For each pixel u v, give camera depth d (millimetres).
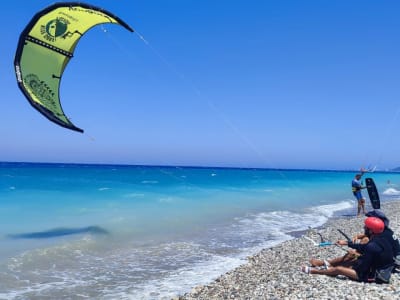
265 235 15953
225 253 12703
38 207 20312
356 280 7898
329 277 8266
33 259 11039
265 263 11172
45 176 44844
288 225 18719
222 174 76500
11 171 55500
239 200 27938
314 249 12633
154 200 24953
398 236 12453
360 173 21047
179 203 24266
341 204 29453
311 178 73750
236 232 16438
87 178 44625
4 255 11219
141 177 51531
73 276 9859
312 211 24422
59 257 11453
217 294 8398
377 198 10383
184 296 8406
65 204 21688
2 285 8969
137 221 17516
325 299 6859
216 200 26938
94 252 12234
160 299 8406
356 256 8445
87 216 18156
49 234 14195
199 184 42250
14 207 20047
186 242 14125
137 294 8695
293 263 10844
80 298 8391
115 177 49375
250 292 8164
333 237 14930
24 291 8695
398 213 20766
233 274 10094
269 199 30000
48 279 9555
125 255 12055
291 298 7207
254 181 54062
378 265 7637
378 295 6801
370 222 7699
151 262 11367
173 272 10414
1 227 15117
